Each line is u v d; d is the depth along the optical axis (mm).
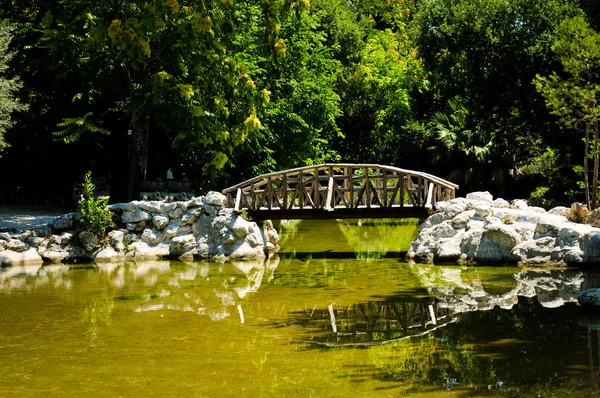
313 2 38281
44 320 9320
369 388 6066
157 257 16188
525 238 13961
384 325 8656
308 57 28031
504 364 6660
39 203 25609
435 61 27328
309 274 13344
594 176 18953
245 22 23922
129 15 18531
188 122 19984
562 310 9172
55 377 6648
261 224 17859
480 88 25906
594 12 24281
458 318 8867
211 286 12055
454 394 5812
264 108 23547
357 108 38812
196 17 17812
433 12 26875
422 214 16016
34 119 23109
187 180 25672
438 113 35125
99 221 16281
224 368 6859
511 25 25344
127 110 19875
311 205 16781
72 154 24625
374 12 48125
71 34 19547
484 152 32500
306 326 8734
